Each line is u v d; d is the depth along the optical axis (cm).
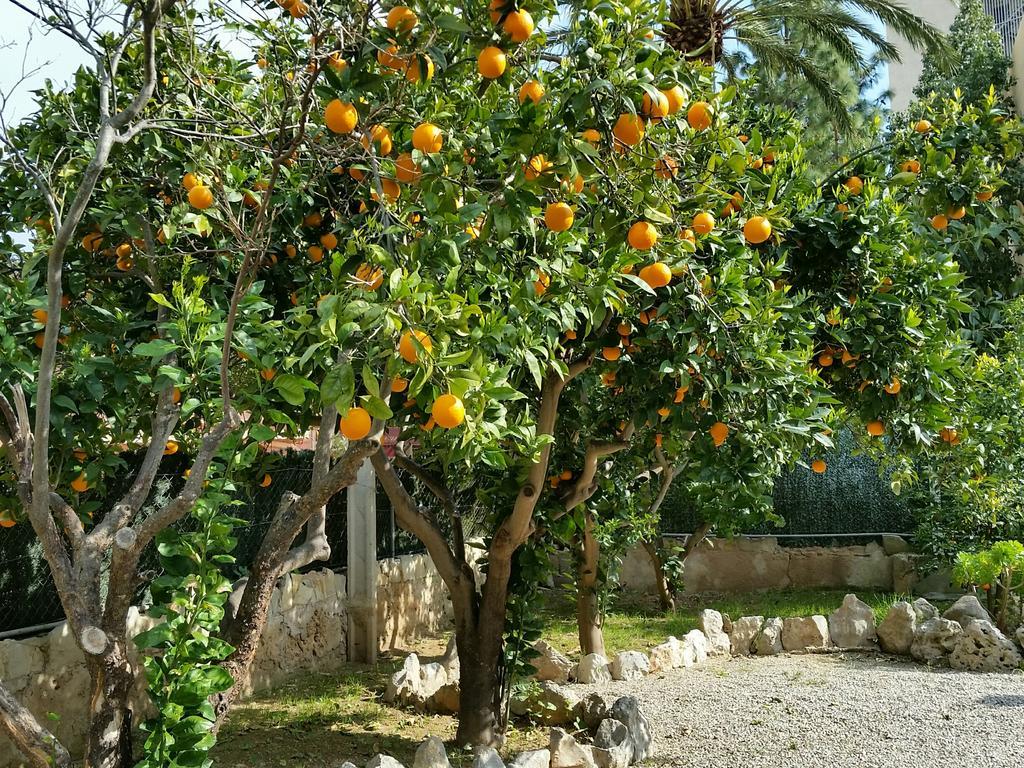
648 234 286
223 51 405
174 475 598
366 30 252
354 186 421
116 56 283
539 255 317
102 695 313
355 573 766
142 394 384
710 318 364
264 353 314
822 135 1384
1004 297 785
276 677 673
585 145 260
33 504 289
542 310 300
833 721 559
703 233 324
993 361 725
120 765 316
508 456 470
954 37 1526
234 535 649
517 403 466
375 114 282
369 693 648
